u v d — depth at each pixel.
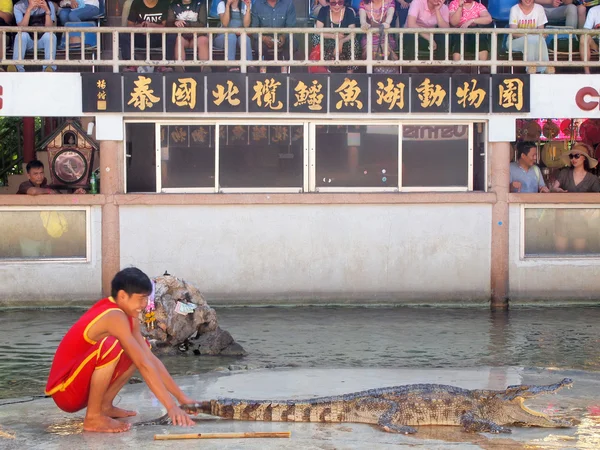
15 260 22.36
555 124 25.83
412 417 10.57
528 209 23.19
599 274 23.28
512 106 22.84
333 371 14.48
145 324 16.64
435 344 17.62
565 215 23.36
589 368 15.20
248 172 23.09
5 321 20.38
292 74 22.47
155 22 25.11
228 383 13.37
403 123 23.20
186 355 16.61
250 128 23.03
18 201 22.12
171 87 22.25
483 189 23.47
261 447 9.45
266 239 22.67
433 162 23.36
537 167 23.92
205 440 9.75
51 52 22.34
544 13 24.48
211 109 22.38
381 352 16.80
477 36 22.70
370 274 22.88
